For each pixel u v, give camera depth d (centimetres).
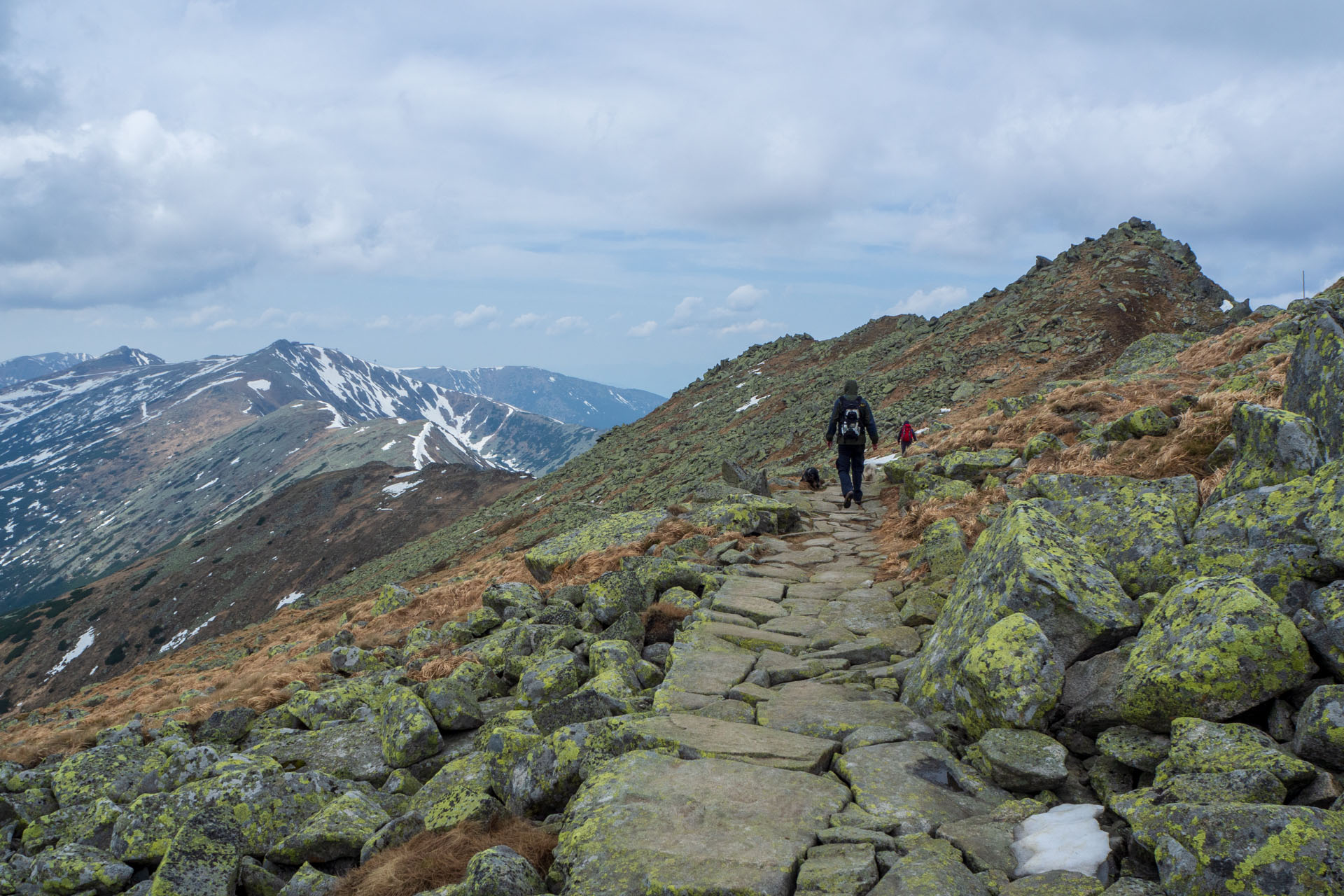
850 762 535
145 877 756
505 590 1391
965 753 542
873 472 2162
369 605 2098
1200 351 1931
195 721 1173
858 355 6438
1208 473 928
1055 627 586
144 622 16038
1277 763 395
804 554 1306
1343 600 468
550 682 880
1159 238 5453
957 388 3866
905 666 733
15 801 941
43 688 14712
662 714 651
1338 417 654
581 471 7156
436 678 1037
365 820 657
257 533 18412
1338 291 1569
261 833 677
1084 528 735
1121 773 480
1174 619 518
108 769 991
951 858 402
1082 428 1498
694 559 1334
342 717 1037
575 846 448
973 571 710
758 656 820
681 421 7325
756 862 410
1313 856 322
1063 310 4603
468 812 583
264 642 2353
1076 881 372
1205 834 352
